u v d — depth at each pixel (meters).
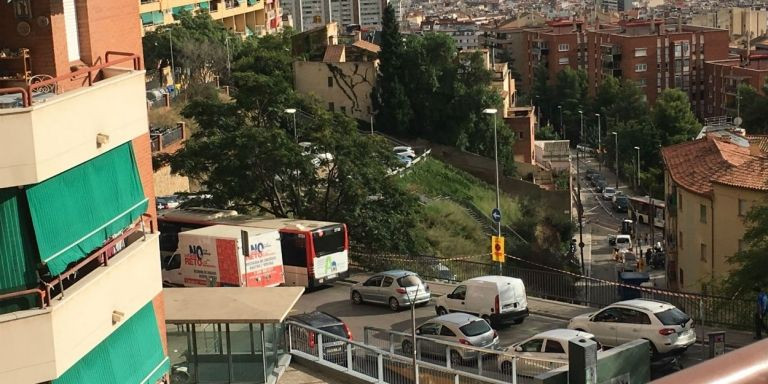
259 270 40.09
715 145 57.91
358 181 51.53
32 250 16.06
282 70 95.50
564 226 83.00
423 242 53.50
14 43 18.36
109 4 20.89
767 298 33.88
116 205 18.25
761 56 169.25
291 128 60.00
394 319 38.09
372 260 48.44
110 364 17.91
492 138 95.06
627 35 178.88
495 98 96.00
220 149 52.38
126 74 18.56
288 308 28.22
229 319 27.36
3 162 15.23
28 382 15.39
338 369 29.16
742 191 49.28
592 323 32.09
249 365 27.86
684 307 37.88
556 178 99.75
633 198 108.25
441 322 31.02
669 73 176.62
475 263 45.69
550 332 28.72
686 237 55.59
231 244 39.56
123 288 18.05
